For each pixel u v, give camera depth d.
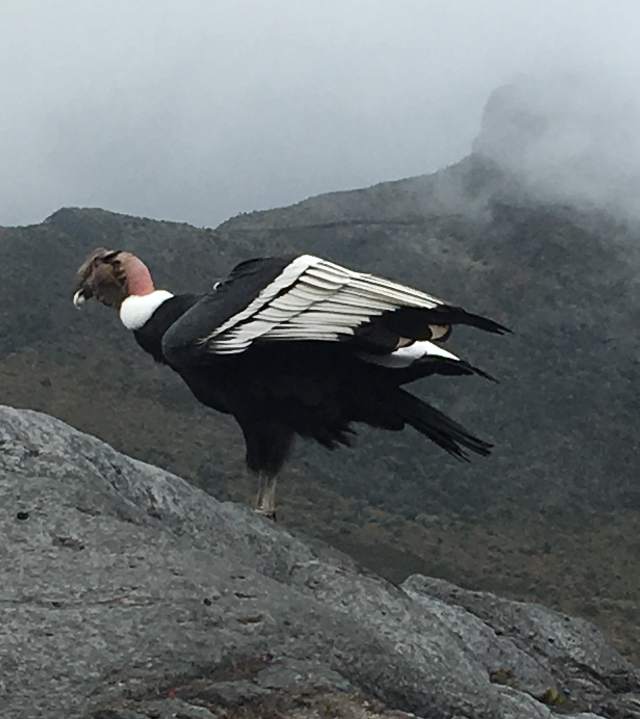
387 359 6.96
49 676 4.65
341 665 5.12
